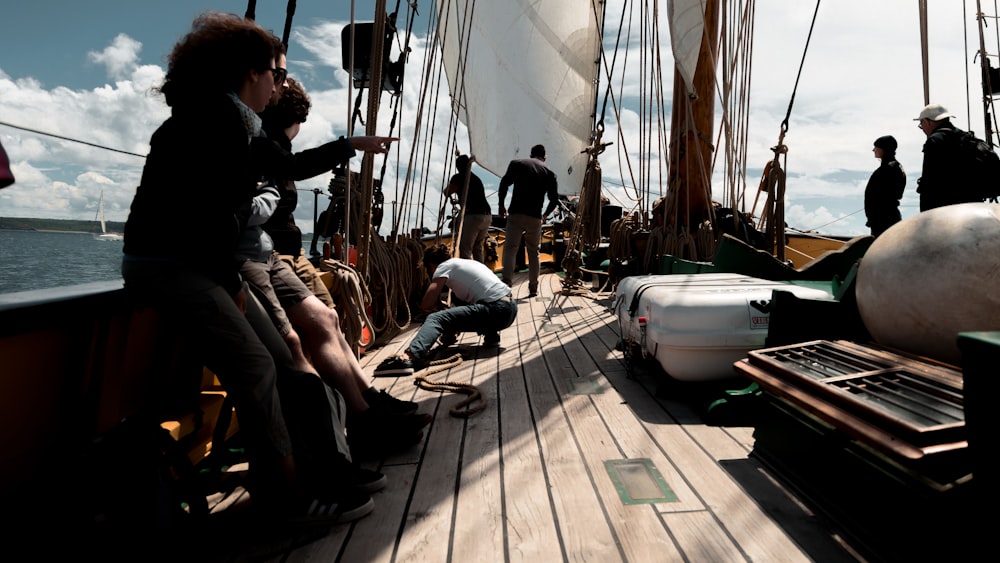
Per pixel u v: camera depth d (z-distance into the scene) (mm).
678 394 3215
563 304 6629
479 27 10789
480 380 3701
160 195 1664
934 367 1940
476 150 11539
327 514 1990
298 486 2002
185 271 1713
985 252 1913
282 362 2135
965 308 1935
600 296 7133
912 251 2076
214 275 1723
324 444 2051
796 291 2984
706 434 2713
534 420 2965
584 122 11953
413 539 1916
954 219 2016
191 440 2260
